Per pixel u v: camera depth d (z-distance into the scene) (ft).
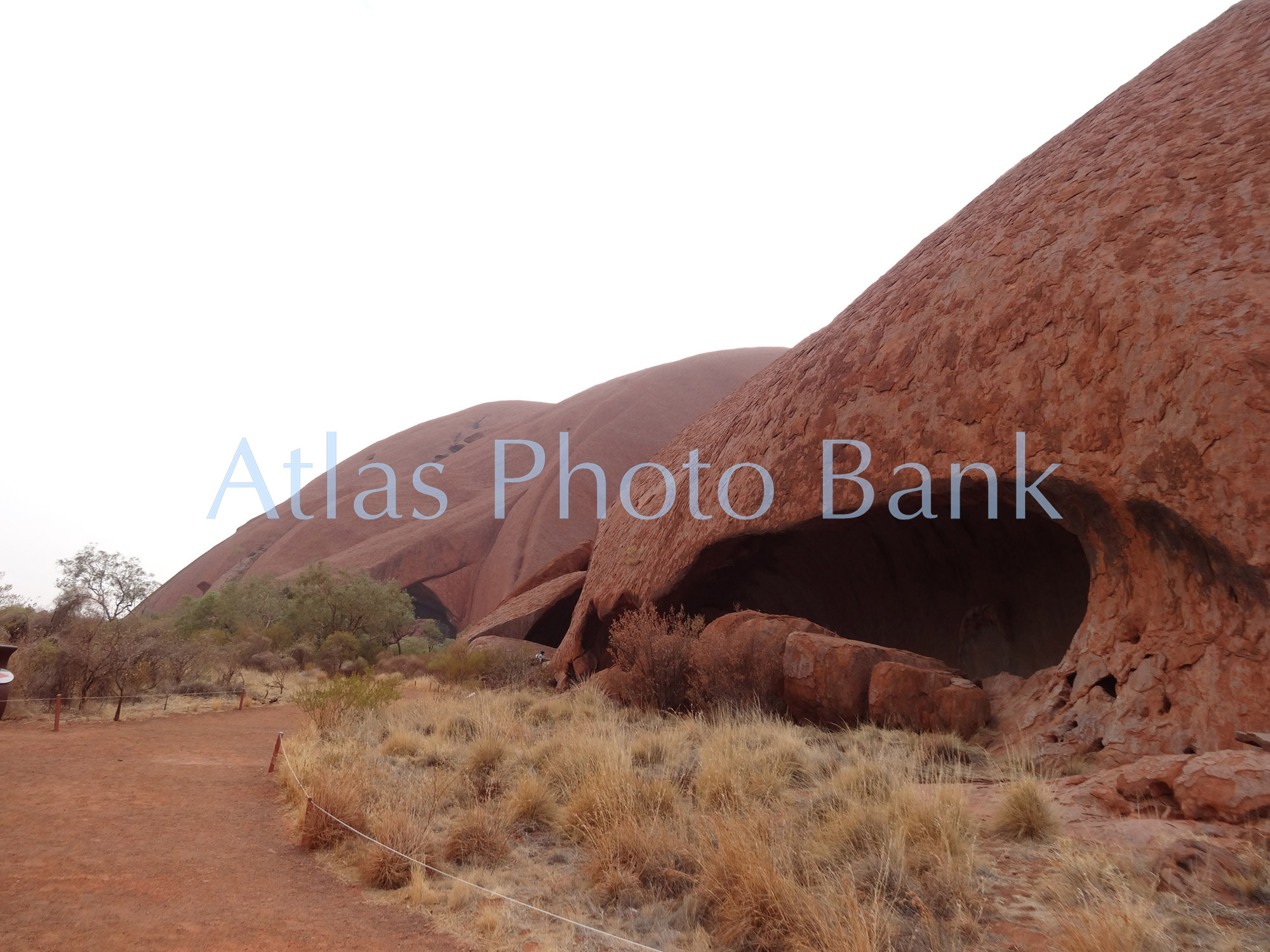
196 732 41.63
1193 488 25.43
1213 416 25.55
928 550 45.70
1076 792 20.34
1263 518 23.35
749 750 27.30
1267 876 13.61
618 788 21.01
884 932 12.43
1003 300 37.93
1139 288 30.30
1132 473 27.66
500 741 30.73
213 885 16.61
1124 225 33.27
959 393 38.37
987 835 17.72
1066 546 37.73
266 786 28.14
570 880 17.10
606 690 51.16
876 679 33.40
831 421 48.24
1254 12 37.81
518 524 285.02
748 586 59.98
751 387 81.56
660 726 38.65
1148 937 11.48
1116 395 29.55
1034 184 43.68
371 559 277.64
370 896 16.51
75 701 48.55
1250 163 29.96
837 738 31.83
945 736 29.58
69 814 22.24
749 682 39.40
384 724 39.52
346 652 117.08
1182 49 42.47
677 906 15.31
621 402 337.72
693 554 58.95
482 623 130.41
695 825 18.33
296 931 14.17
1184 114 35.55
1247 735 19.29
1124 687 26.58
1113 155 37.78
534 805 22.56
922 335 43.11
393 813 19.66
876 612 51.03
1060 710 28.89
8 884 15.81
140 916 14.43
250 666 93.50
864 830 17.25
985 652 42.68
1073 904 13.34
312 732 36.29
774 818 19.60
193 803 24.63
